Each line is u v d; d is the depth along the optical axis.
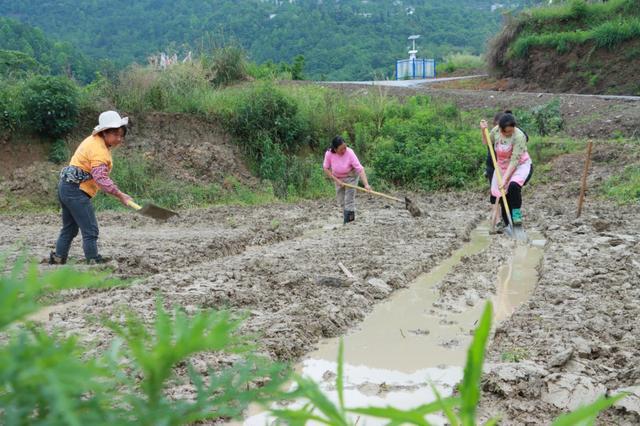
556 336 5.30
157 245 9.81
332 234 10.93
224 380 0.78
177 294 6.57
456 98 23.53
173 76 19.86
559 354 4.65
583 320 5.78
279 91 19.42
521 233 10.42
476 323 6.20
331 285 7.22
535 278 7.98
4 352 0.59
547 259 8.47
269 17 88.25
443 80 31.70
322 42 78.88
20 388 0.58
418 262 8.53
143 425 0.67
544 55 28.34
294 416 0.77
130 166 16.48
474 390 0.66
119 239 10.57
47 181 15.67
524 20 29.81
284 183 17.86
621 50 26.45
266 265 8.10
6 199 15.09
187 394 3.95
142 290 6.77
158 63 21.86
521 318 5.90
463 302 6.92
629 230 10.56
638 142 17.42
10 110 16.12
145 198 15.84
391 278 7.64
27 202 15.20
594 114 20.28
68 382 0.58
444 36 84.31
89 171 8.04
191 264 8.74
